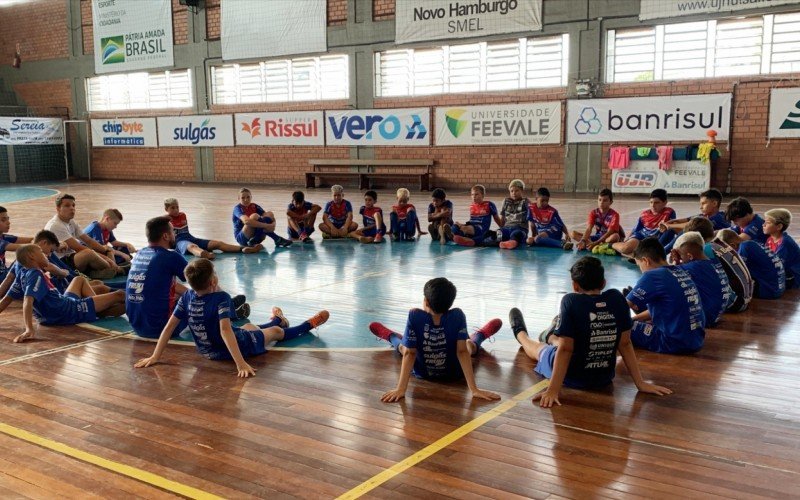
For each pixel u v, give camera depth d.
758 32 14.66
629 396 3.79
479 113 18.11
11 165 24.34
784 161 14.77
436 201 9.92
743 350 4.61
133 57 23.62
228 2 21.38
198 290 4.40
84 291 5.87
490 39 17.61
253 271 7.82
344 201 10.48
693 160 15.29
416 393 3.89
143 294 5.05
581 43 16.45
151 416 3.61
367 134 19.80
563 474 2.89
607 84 16.34
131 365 4.48
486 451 3.13
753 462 2.99
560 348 3.66
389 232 10.44
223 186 21.12
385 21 18.98
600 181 16.77
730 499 2.67
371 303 6.19
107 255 7.65
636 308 4.60
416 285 6.94
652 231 8.12
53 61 25.61
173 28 22.59
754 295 6.15
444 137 18.72
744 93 14.94
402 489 2.78
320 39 20.06
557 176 17.33
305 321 5.21
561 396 3.79
